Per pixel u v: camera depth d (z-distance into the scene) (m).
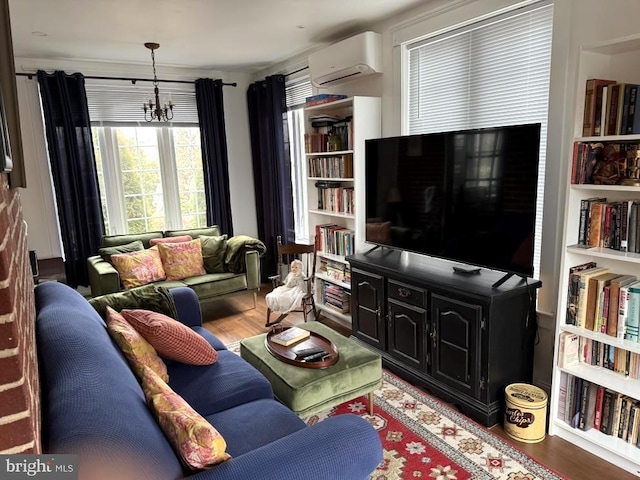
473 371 2.48
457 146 2.69
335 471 1.30
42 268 4.08
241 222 5.64
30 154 4.32
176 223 5.27
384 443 2.31
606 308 2.10
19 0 2.77
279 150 4.89
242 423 1.80
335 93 4.12
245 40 3.91
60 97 4.26
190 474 1.25
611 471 2.09
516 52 2.70
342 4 3.08
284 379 2.18
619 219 2.05
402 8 3.19
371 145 3.35
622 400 2.14
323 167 4.02
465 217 2.71
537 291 2.66
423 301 2.75
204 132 5.11
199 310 2.97
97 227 4.56
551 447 2.27
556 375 2.30
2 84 1.25
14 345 0.86
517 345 2.49
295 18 3.34
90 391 1.30
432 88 3.27
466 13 2.87
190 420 1.29
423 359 2.82
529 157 2.32
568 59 2.37
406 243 3.17
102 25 3.35
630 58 2.06
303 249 4.25
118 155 4.85
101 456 1.07
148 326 2.12
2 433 0.87
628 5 2.11
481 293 2.36
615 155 2.03
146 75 4.83
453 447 2.28
